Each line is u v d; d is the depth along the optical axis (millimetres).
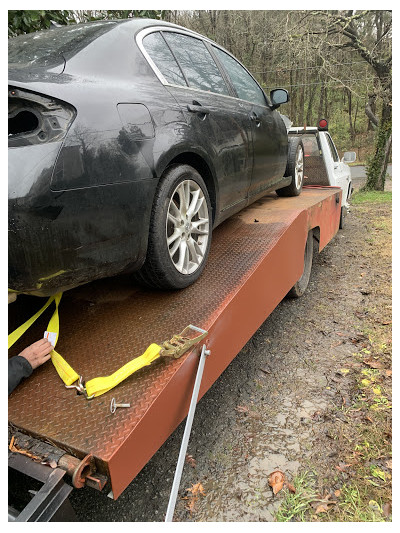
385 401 2678
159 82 2271
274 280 2760
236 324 2219
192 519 1918
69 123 1597
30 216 1466
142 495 2055
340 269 5320
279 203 4211
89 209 1632
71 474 1312
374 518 1904
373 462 2213
